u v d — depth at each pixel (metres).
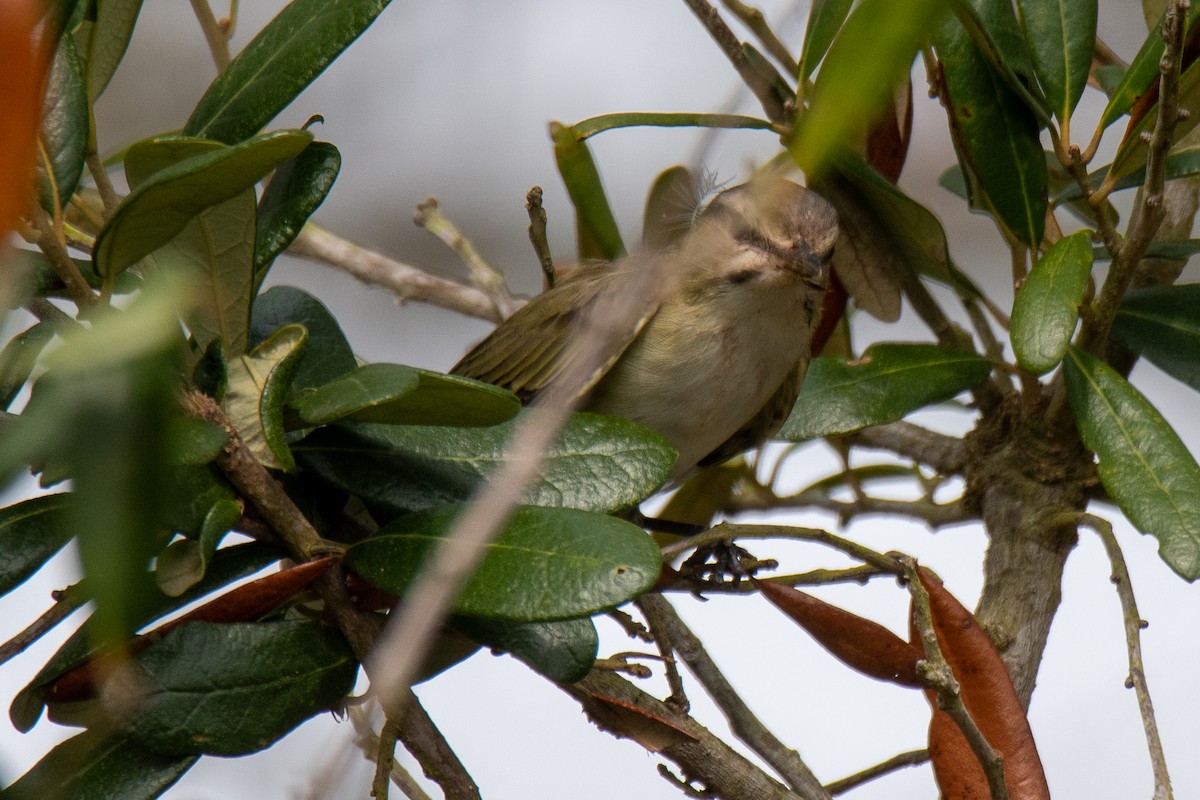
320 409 4.04
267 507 4.04
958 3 4.11
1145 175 4.10
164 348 2.50
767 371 4.21
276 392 4.04
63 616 4.03
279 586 4.04
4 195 1.91
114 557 2.19
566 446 4.07
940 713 4.07
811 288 4.19
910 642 4.07
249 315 4.05
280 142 4.01
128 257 4.02
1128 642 4.08
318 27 4.06
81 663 4.04
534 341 4.21
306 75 4.05
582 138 4.16
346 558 4.04
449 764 4.05
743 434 4.23
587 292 4.20
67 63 4.04
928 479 4.22
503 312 4.26
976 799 4.06
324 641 4.05
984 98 4.12
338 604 4.04
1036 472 4.14
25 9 1.89
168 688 4.04
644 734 4.07
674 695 4.10
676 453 4.06
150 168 4.02
